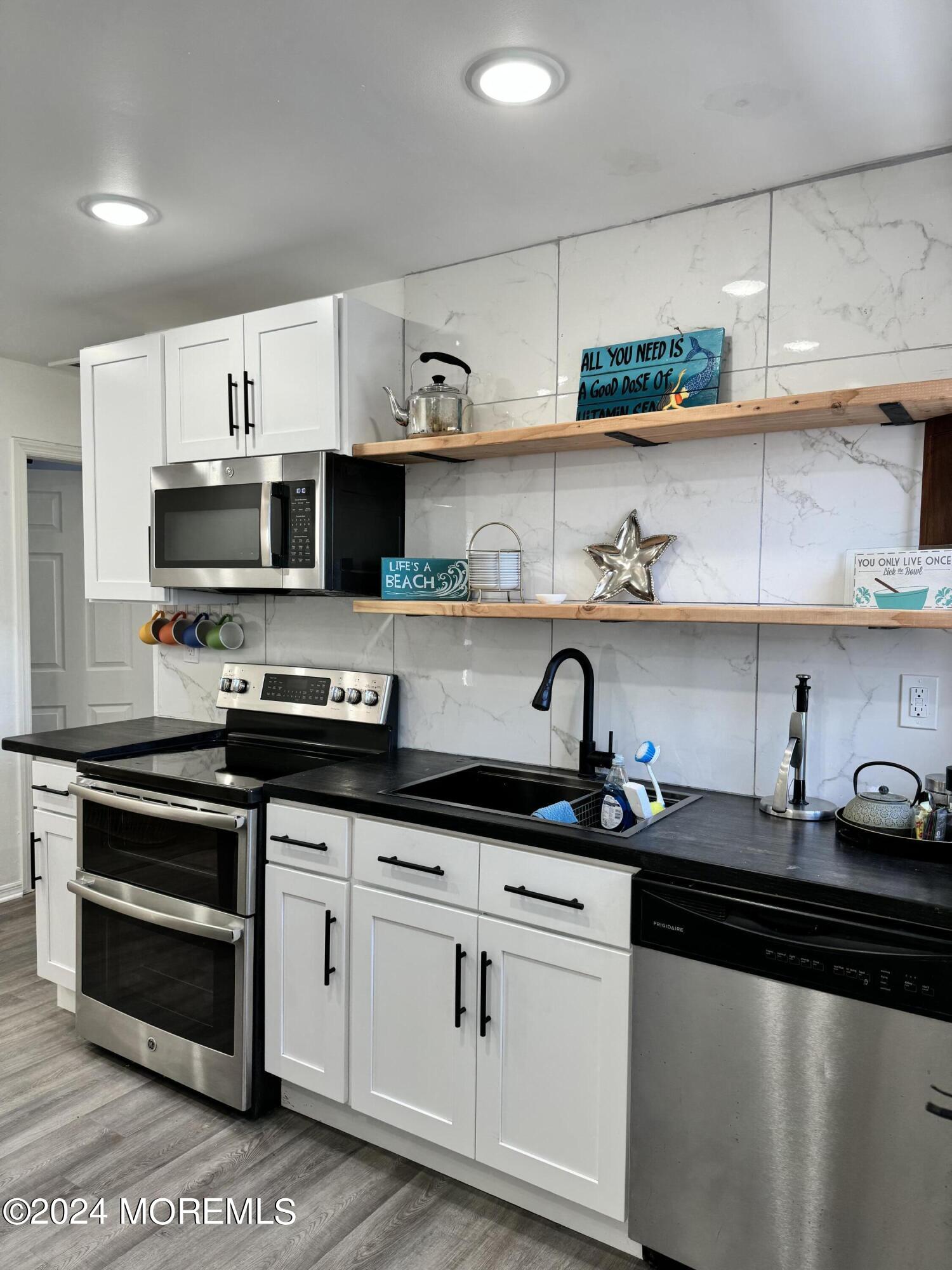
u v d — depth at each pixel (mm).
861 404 1773
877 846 1696
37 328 3334
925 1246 1428
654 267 2283
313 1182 2041
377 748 2732
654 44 1558
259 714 3021
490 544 2594
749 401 1904
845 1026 1473
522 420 2520
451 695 2668
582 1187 1783
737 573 2178
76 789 2582
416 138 1902
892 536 1978
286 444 2562
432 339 2689
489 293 2576
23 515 3855
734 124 1823
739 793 2178
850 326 2018
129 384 2957
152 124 1857
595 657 2393
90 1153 2141
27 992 3031
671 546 2271
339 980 2133
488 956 1890
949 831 1705
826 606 2062
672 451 2266
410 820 1981
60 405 3969
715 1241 1636
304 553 2516
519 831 1819
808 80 1659
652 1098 1690
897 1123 1438
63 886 2764
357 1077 2121
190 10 1472
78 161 2020
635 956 1700
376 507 2664
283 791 2199
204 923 2277
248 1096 2256
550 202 2211
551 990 1811
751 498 2152
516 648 2531
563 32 1526
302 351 2516
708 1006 1609
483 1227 1899
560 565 2465
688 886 1641
